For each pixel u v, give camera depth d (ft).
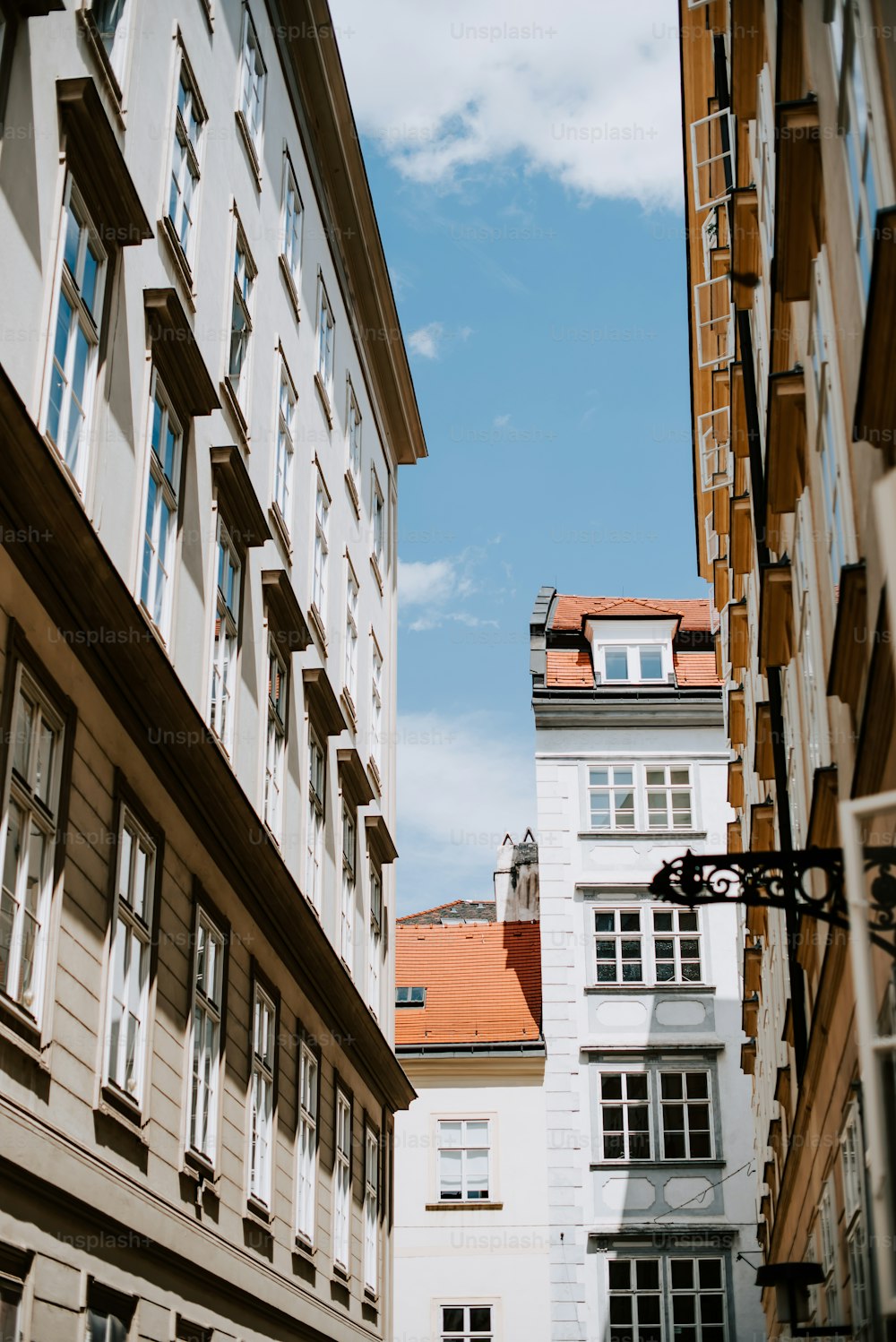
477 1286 110.22
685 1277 109.91
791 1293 43.68
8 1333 34.45
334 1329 74.59
